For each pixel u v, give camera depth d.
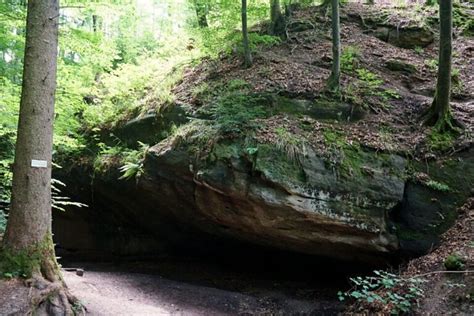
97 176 11.43
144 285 8.80
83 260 12.84
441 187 7.51
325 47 10.92
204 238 10.92
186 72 11.30
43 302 5.57
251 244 9.80
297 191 7.38
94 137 12.15
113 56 10.13
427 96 9.47
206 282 9.50
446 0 7.96
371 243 7.43
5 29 8.24
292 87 9.04
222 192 7.89
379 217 7.42
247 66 10.14
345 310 7.26
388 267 7.69
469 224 6.91
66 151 12.41
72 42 8.69
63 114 9.83
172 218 10.59
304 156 7.64
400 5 13.03
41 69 6.10
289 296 8.39
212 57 11.31
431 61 10.48
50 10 6.19
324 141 7.90
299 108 8.70
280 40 11.20
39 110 6.08
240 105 8.31
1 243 6.02
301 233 7.82
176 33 14.97
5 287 5.54
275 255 10.02
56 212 14.23
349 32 11.72
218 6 11.59
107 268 11.16
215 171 7.88
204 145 8.27
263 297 8.34
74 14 8.66
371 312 6.26
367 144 7.97
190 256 12.12
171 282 9.23
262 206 7.63
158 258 12.31
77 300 6.07
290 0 12.55
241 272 10.47
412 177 7.67
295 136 7.93
